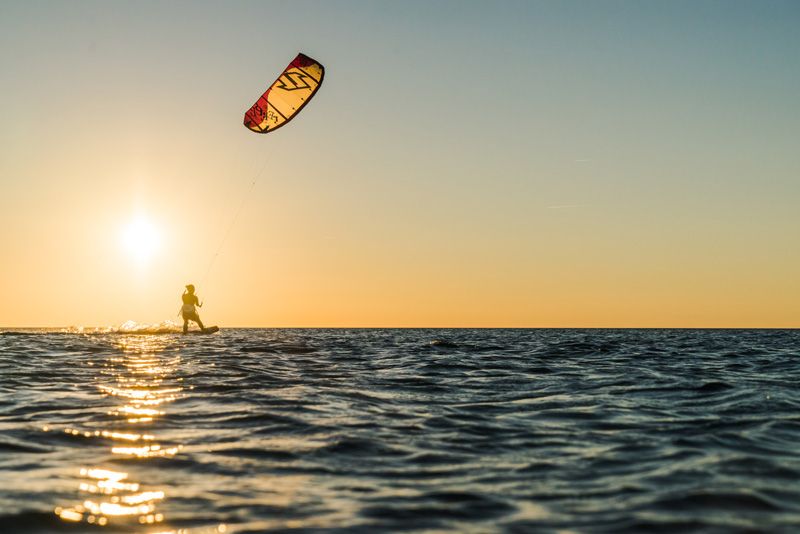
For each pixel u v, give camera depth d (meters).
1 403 10.47
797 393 12.20
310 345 27.88
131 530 4.91
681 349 27.53
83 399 10.92
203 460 6.93
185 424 8.77
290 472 6.50
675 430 8.62
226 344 27.45
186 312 36.19
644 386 13.17
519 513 5.33
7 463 6.72
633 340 39.34
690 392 12.27
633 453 7.37
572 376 15.09
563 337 46.59
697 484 6.14
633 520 5.16
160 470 6.53
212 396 11.28
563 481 6.25
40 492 5.74
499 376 15.02
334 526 5.00
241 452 7.28
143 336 34.22
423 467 6.74
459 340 37.47
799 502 5.65
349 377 14.53
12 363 17.23
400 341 34.03
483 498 5.71
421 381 13.89
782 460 7.06
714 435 8.30
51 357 19.33
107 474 6.37
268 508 5.41
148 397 11.16
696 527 5.02
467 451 7.43
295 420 9.08
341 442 7.78
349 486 6.05
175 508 5.39
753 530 4.97
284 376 14.52
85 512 5.27
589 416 9.67
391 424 8.90
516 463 6.93
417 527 5.00
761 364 19.17
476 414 9.80
